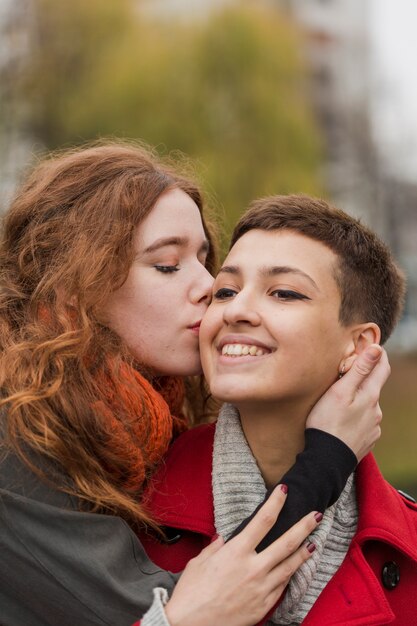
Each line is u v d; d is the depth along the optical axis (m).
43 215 1.76
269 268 1.54
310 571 1.46
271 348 1.51
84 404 1.54
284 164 13.12
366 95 23.88
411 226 24.88
